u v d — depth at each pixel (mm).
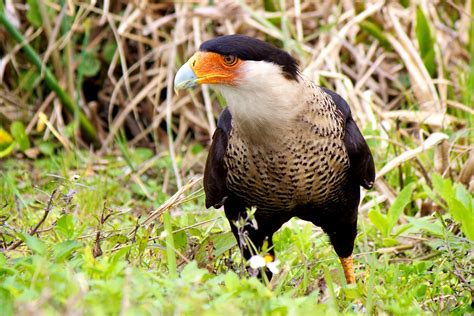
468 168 11172
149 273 6699
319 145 8055
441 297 7906
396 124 12258
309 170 8102
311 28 14867
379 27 14172
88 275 6691
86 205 10875
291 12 14695
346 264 8805
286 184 8156
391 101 14500
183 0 14609
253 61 7758
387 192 11086
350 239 8727
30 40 14414
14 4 14859
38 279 6438
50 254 8070
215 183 8547
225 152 8375
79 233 8352
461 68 14070
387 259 9312
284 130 7914
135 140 14258
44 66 13781
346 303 7645
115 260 6988
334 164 8211
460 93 13844
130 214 11773
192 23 14617
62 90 13953
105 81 15016
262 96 7801
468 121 12625
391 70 14484
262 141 7973
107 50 14859
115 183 12398
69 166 13172
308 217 8641
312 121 7980
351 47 14352
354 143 8336
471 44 13867
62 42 14477
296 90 7867
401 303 7109
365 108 12938
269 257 8438
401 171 11289
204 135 14586
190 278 6387
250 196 8336
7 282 6598
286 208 8406
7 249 8281
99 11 14352
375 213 9430
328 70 13977
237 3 14102
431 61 13914
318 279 7973
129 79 14812
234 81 7812
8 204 10758
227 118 8547
